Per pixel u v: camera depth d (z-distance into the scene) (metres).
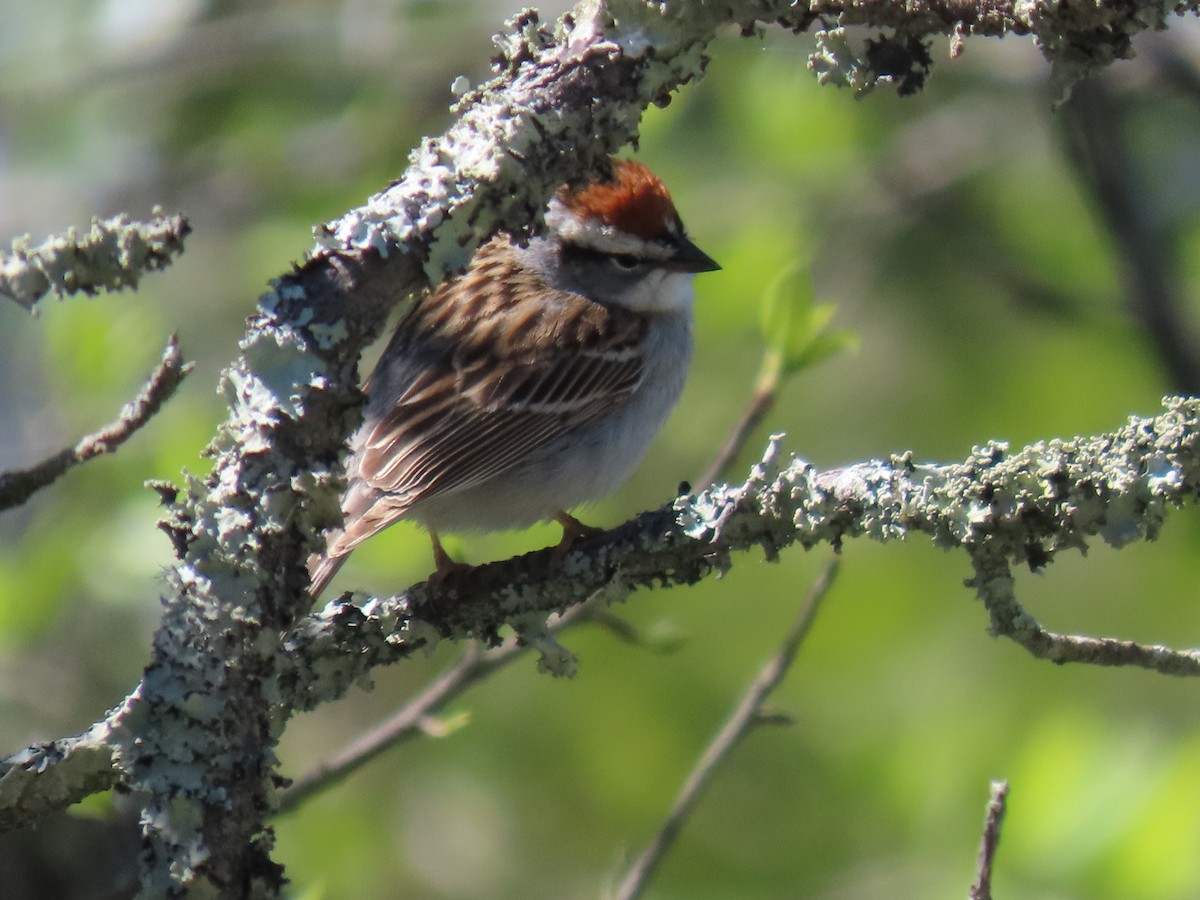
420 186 4.26
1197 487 4.32
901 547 13.13
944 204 13.63
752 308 12.55
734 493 5.20
